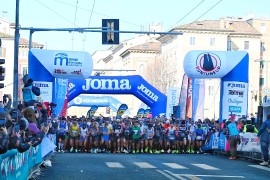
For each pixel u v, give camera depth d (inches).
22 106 592.7
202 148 1167.6
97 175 580.1
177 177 576.4
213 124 1171.9
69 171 619.5
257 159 834.8
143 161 802.8
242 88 1059.9
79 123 1162.0
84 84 1333.7
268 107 883.4
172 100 1375.5
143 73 3998.5
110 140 1156.5
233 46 3543.3
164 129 1175.6
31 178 525.0
